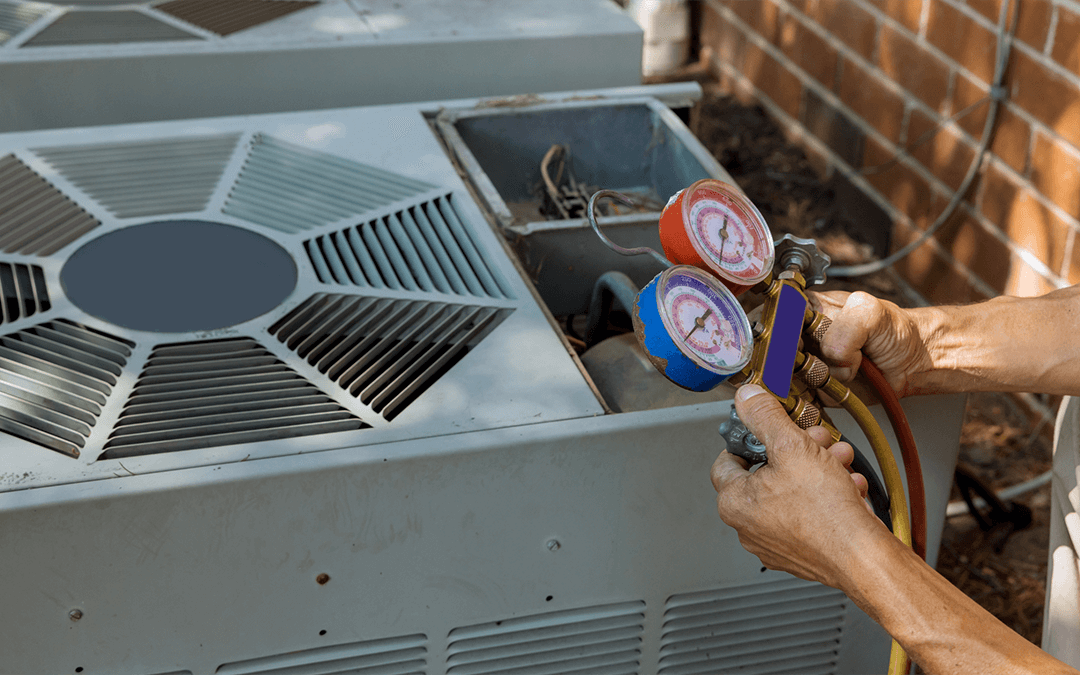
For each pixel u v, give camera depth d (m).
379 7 1.73
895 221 2.33
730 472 0.69
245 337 0.91
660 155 1.41
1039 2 1.75
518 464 0.79
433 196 1.16
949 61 2.04
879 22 2.29
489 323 0.94
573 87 1.67
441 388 0.85
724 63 3.25
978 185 2.00
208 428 0.79
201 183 1.18
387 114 1.37
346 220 1.10
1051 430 1.86
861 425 0.76
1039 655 0.56
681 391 0.93
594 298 1.08
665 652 0.95
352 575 0.80
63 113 1.47
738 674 1.00
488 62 1.60
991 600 1.54
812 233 2.49
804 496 0.62
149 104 1.50
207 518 0.74
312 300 0.96
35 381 0.84
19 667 0.77
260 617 0.80
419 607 0.83
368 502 0.77
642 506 0.84
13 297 0.95
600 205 1.35
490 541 0.82
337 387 0.85
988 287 2.02
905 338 0.80
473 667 0.89
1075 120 1.70
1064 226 1.76
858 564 0.60
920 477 0.81
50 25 1.56
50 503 0.70
